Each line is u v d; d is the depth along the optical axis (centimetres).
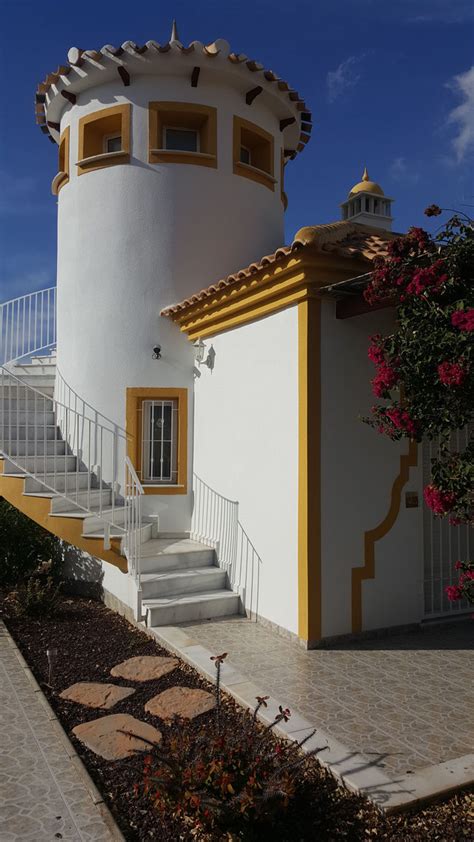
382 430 535
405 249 490
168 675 614
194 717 514
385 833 366
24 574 991
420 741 462
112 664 650
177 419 1007
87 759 455
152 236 1003
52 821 380
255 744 412
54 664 653
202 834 365
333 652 652
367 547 696
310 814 381
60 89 1042
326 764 427
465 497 460
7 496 885
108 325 1004
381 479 711
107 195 1016
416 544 732
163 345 995
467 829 370
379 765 426
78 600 944
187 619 764
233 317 834
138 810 395
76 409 1020
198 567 869
